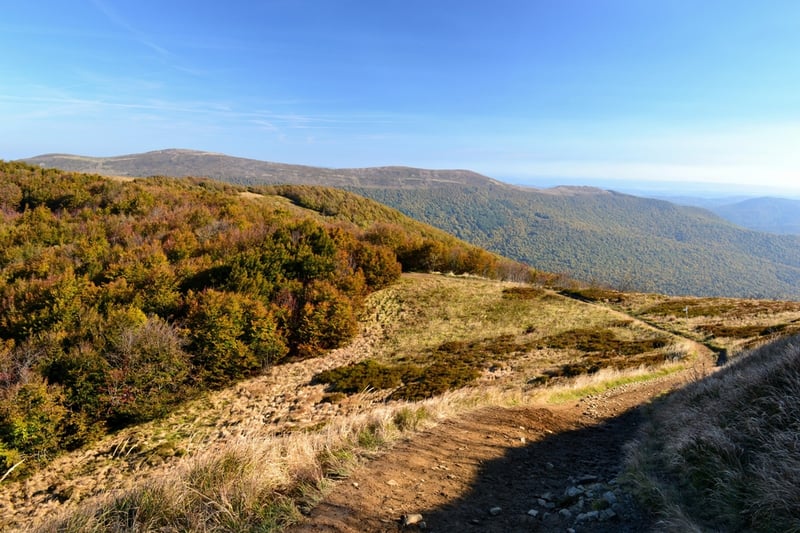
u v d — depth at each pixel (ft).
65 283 75.56
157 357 61.93
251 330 78.43
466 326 100.99
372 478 16.37
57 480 42.65
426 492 15.55
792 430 14.78
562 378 60.70
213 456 15.96
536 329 97.25
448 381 64.69
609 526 13.01
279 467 16.07
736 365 32.17
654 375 55.98
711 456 15.49
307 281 106.01
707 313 104.27
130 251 103.24
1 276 90.27
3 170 171.73
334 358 85.30
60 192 156.97
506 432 25.95
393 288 124.88
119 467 44.75
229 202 181.27
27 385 48.39
